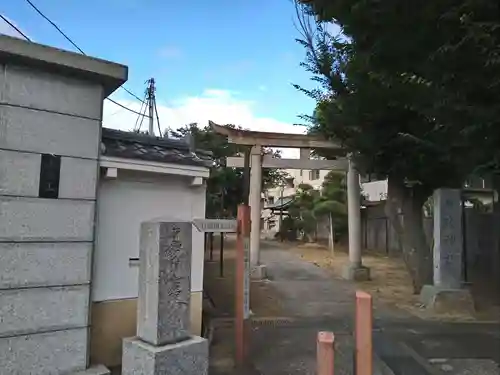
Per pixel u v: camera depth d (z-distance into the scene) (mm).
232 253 19078
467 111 4863
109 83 5141
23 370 4414
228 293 10688
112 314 5375
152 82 17688
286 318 8438
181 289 4414
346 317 8570
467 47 4277
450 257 9195
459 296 8883
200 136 20234
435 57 4602
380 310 9109
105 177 5258
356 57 6902
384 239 20703
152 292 4266
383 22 5043
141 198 5691
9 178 4406
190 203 6168
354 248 13445
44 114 4664
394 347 6578
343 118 9344
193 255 6238
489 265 11031
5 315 4336
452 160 8516
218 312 8805
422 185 10570
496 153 5316
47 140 4676
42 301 4570
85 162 4953
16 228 4430
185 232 4516
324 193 22703
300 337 7105
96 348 5215
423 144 8766
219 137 20156
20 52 4355
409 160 9539
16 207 4441
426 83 5320
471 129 4934
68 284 4758
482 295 10352
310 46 9625
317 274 14328
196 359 4332
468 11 4215
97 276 5273
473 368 5695
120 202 5504
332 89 9406
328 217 22094
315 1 6383
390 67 5805
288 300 10188
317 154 14508
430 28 4754
